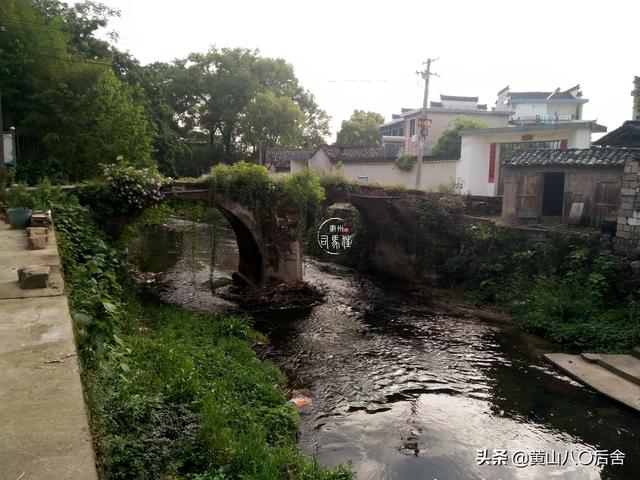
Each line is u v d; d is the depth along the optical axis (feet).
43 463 7.27
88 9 64.44
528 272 45.98
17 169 45.83
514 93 116.88
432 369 31.89
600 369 30.76
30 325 12.59
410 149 101.09
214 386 22.29
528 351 35.14
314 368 31.58
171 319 35.63
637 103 53.93
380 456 21.90
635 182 37.78
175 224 96.68
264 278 49.19
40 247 21.48
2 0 46.37
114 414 13.76
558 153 48.19
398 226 61.31
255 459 16.34
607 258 39.27
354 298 50.21
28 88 47.80
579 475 20.81
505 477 20.67
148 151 55.11
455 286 52.21
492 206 59.21
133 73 72.79
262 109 113.80
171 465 14.02
